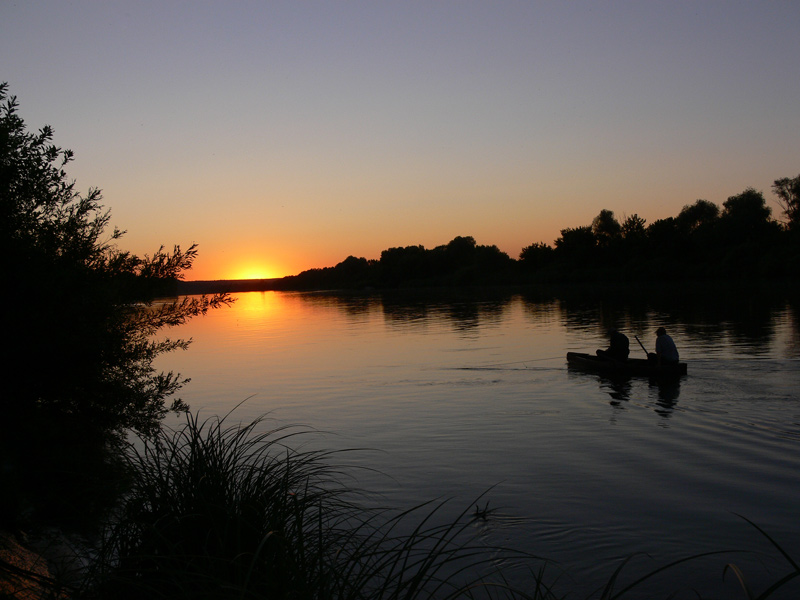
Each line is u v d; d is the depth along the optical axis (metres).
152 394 7.10
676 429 11.28
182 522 4.44
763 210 73.75
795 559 6.26
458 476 8.94
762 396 13.78
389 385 17.00
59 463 5.80
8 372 5.90
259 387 17.31
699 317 33.22
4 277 5.61
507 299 61.97
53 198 6.34
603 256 84.50
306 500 4.56
